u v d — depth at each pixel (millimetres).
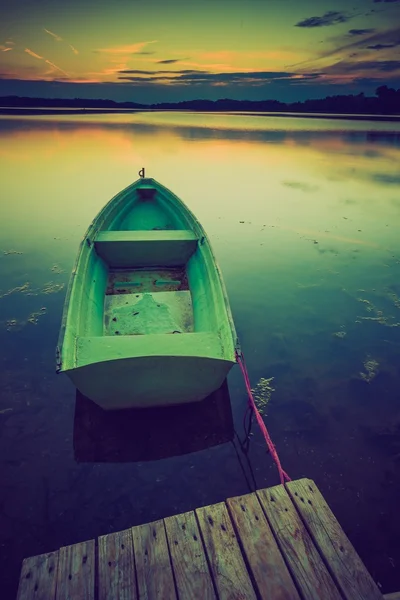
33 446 4379
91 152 21672
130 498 3910
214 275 5195
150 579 2719
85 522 3678
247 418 4848
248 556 2855
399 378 5422
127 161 19469
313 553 2875
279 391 5246
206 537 2984
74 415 4758
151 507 3836
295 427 4746
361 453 4414
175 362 3689
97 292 5496
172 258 6465
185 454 4371
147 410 4758
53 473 4113
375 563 3381
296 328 6461
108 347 3938
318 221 10891
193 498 3939
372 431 4680
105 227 6969
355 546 3518
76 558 2840
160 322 5223
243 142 26859
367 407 5000
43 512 3746
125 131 33500
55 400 4953
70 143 24750
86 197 12711
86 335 4504
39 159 19172
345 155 22016
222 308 4543
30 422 4652
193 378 3998
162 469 4203
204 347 4027
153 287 6129
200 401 4758
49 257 8328
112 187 14164
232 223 10719
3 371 5359
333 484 4078
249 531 3020
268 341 6164
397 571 3322
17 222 10281
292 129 36250
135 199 8359
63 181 14984
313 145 25516
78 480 4055
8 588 3154
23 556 3387
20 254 8445
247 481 4121
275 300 7203
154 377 3889
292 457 4379
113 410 4633
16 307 6652
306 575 2744
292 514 3152
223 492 4004
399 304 7027
